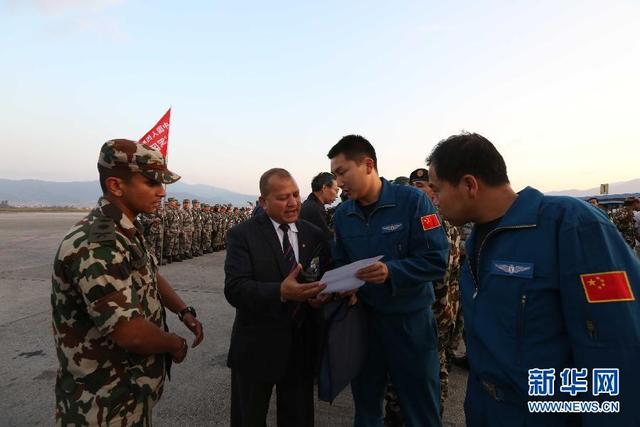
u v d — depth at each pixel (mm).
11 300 6129
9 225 24047
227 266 2010
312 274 1916
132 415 1493
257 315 1976
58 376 1484
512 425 1189
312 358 2131
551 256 1119
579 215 1103
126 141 1533
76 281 1354
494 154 1279
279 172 2035
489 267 1251
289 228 2168
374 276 1761
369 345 2201
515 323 1167
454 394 3254
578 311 1051
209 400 3096
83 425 1408
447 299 2879
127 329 1355
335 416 2912
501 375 1193
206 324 5105
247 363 1978
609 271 1019
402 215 2064
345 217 2271
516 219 1203
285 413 2105
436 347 2209
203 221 13617
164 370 1644
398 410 2617
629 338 979
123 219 1491
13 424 2707
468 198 1279
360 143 2057
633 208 8625
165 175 1596
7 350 4074
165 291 2006
